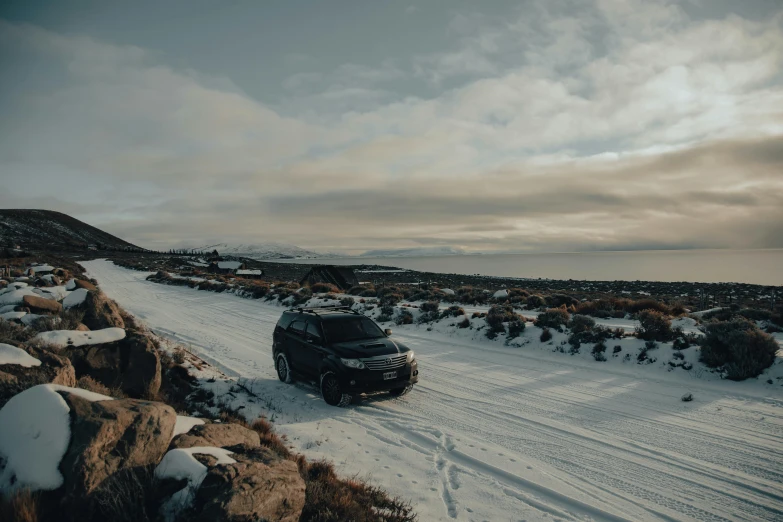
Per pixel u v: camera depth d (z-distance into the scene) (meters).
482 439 7.04
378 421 7.91
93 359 7.17
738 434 7.02
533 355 12.88
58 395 4.12
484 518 4.84
